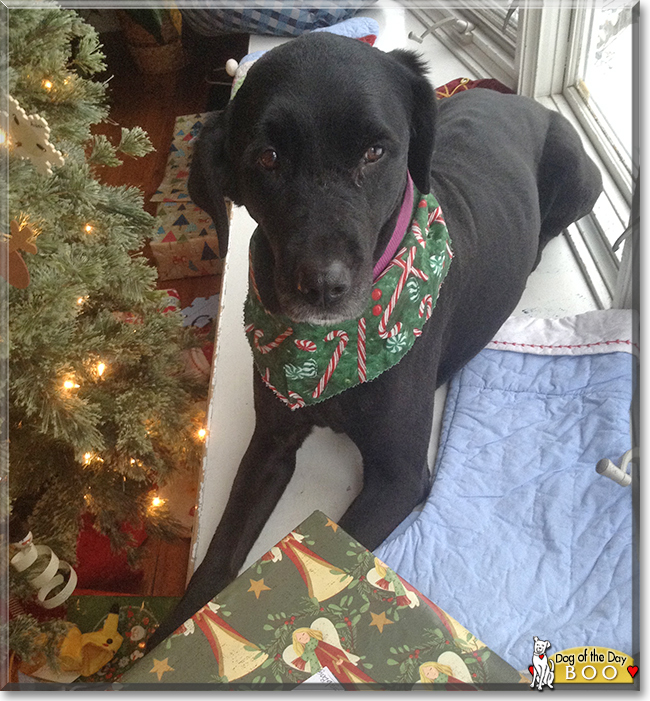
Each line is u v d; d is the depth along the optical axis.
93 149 1.47
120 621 1.45
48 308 1.20
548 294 1.68
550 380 1.42
